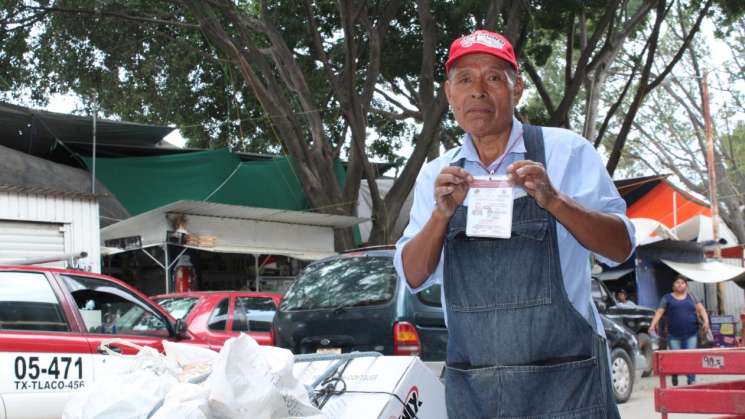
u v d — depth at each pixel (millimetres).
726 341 22344
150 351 3605
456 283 2770
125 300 7945
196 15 17562
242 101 23219
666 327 14453
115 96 22234
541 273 2664
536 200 2572
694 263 24000
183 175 18078
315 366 4242
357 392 4039
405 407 4031
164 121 23297
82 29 21016
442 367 7930
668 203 26625
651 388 14109
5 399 6668
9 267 7250
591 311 2791
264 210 15188
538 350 2650
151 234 14219
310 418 3289
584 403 2627
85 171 16766
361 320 8094
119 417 3154
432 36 19141
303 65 22422
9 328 6953
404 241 3018
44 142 17031
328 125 24562
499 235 2605
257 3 21953
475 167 2883
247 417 3123
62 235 12617
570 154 2758
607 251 2613
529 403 2650
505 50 2793
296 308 8656
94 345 7293
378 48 19016
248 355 3219
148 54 22016
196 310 10555
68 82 21828
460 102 2820
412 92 24141
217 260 17453
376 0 20078
